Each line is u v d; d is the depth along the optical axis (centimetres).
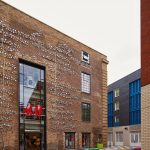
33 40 2377
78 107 2908
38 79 2428
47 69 2520
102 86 3366
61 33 2745
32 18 2388
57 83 2634
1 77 2041
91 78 3164
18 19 2241
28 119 2284
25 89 2275
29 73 2333
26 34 2306
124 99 6153
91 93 3145
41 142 2395
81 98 2969
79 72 2970
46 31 2544
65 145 2666
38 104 2402
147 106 1387
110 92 6988
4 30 2102
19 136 2161
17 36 2214
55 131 2548
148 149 1370
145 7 1441
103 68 3403
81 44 3041
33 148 2306
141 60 1452
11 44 2150
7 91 2078
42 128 2423
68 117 2739
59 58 2688
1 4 2095
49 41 2572
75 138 2811
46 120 2455
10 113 2088
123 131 5881
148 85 1384
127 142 5634
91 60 3192
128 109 5888
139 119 5403
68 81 2792
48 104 2497
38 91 2417
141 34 1460
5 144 2017
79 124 2897
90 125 3077
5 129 2033
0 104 2012
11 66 2134
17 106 2158
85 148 2905
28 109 2286
